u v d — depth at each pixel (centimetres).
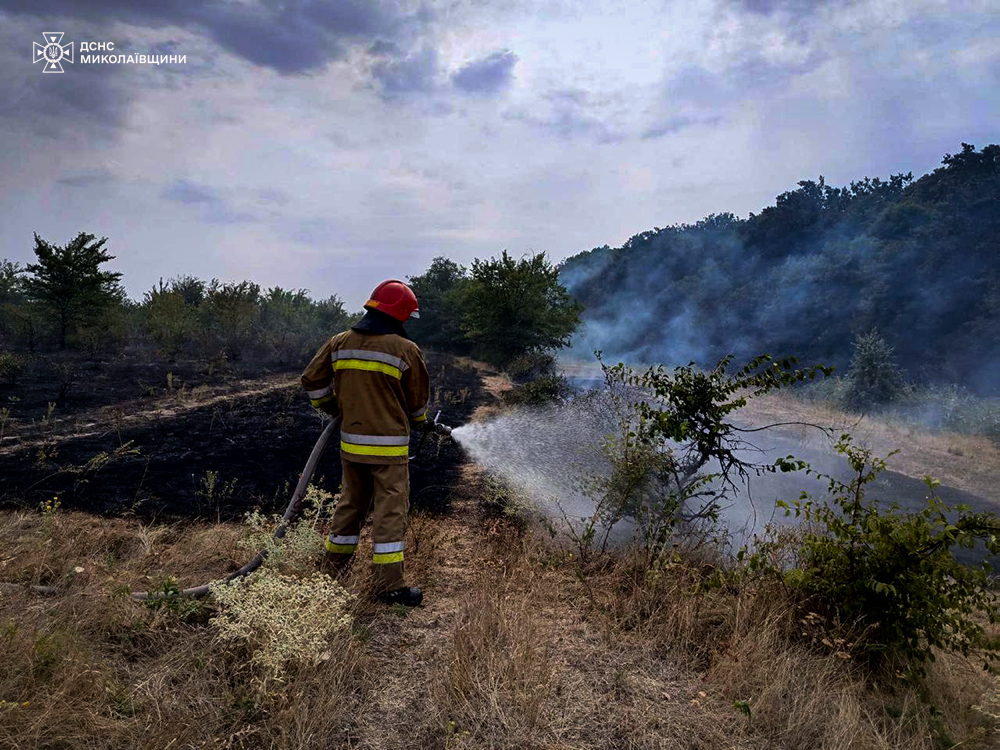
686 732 252
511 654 278
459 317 2502
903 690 297
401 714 247
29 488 488
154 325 1617
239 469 590
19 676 224
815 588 335
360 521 356
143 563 350
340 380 342
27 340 1441
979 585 313
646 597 352
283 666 257
